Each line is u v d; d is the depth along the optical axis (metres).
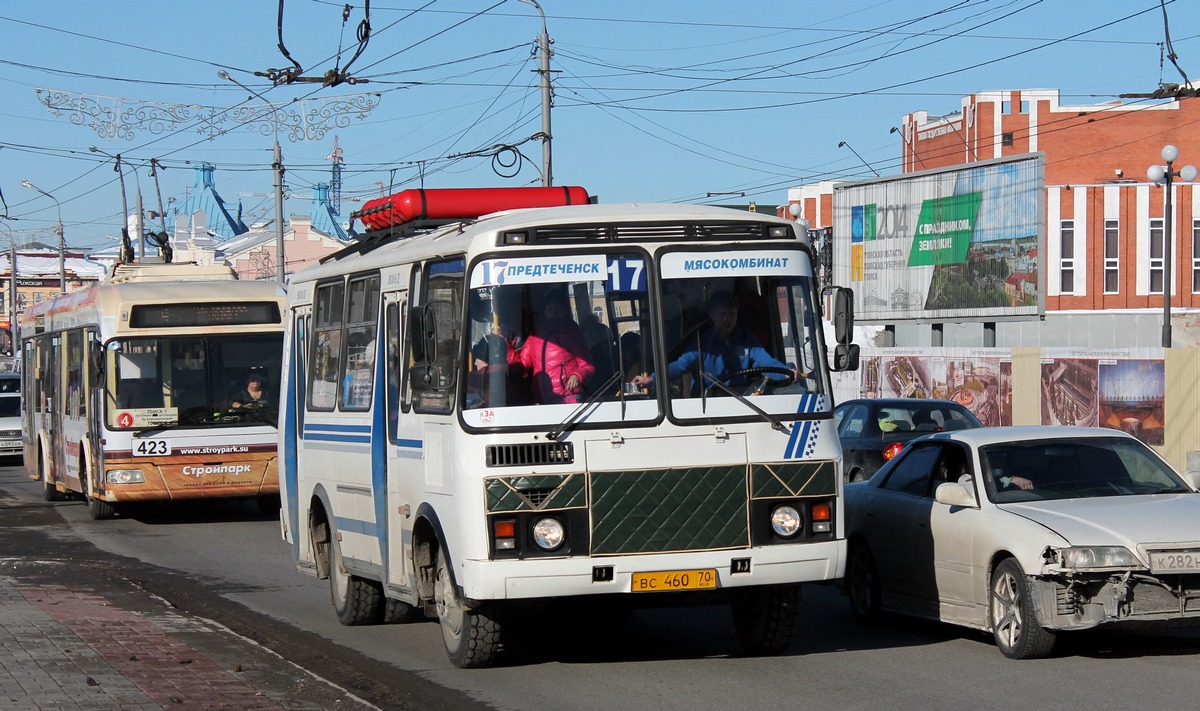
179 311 21.45
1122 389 31.89
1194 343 54.84
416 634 11.95
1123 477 10.86
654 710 8.59
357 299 11.93
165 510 24.92
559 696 9.07
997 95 72.88
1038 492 10.68
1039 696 8.66
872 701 8.66
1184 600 9.39
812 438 9.45
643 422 9.14
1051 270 59.66
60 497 27.50
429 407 9.85
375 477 11.18
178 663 9.77
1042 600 9.57
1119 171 70.62
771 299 9.59
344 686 9.48
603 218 9.44
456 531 9.19
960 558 10.59
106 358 21.19
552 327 9.23
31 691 8.66
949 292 44.97
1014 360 34.38
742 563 9.19
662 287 9.39
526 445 9.01
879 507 11.89
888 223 48.25
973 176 43.69
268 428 21.59
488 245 9.27
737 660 10.24
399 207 11.98
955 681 9.23
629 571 9.03
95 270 104.75
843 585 12.45
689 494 9.16
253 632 11.94
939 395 36.97
